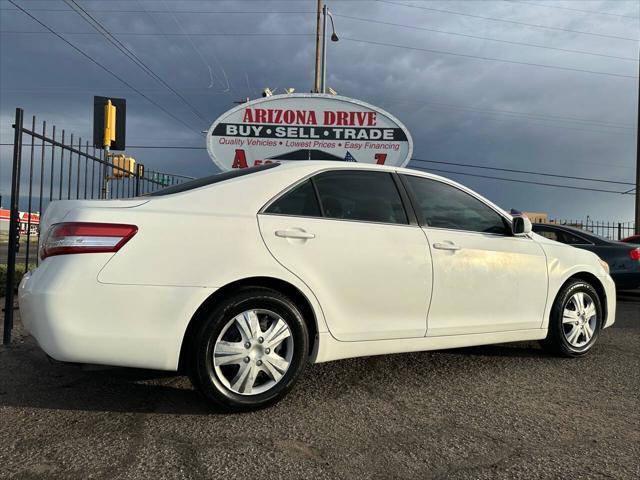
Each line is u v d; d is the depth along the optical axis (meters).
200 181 3.65
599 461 2.73
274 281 3.32
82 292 2.88
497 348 5.11
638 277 8.55
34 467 2.52
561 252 4.75
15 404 3.35
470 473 2.58
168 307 3.00
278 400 3.29
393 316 3.68
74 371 4.06
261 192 3.42
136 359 2.96
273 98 12.34
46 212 3.46
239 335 3.19
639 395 3.79
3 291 7.20
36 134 5.36
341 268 3.48
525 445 2.91
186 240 3.09
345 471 2.56
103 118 8.22
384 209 3.82
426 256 3.82
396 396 3.64
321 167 3.70
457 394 3.72
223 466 2.57
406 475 2.54
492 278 4.17
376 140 12.34
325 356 3.44
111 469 2.52
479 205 4.38
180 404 3.38
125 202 3.15
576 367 4.48
